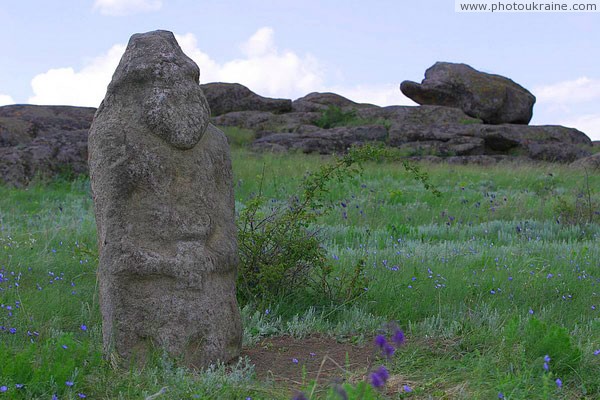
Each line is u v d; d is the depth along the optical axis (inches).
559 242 431.2
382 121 1406.3
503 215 570.3
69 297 261.4
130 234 186.4
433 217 552.7
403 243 419.8
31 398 153.7
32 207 582.9
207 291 192.2
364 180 780.6
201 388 165.8
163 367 180.4
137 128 191.5
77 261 329.1
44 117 874.8
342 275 296.0
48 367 161.3
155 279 186.5
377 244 414.9
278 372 195.3
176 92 194.9
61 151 739.4
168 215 190.1
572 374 180.4
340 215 535.5
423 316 258.8
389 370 191.8
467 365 190.5
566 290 294.2
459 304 265.1
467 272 320.2
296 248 271.1
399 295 277.0
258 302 264.5
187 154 196.9
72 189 695.1
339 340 231.1
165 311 186.2
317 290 276.1
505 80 1627.7
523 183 810.2
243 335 225.9
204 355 190.1
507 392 163.9
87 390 162.9
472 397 164.6
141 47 199.0
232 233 205.5
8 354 168.1
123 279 184.5
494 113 1518.2
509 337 198.2
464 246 399.5
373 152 296.0
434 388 175.3
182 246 189.8
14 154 718.5
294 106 1595.7
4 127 813.2
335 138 1242.0
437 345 214.4
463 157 1164.5
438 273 314.7
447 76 1547.7
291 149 1180.5
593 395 171.2
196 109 196.7
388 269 318.7
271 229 279.1
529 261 343.3
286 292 271.9
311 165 871.7
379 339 114.1
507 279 305.0
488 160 1160.2
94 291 271.1
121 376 172.9
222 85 1566.2
